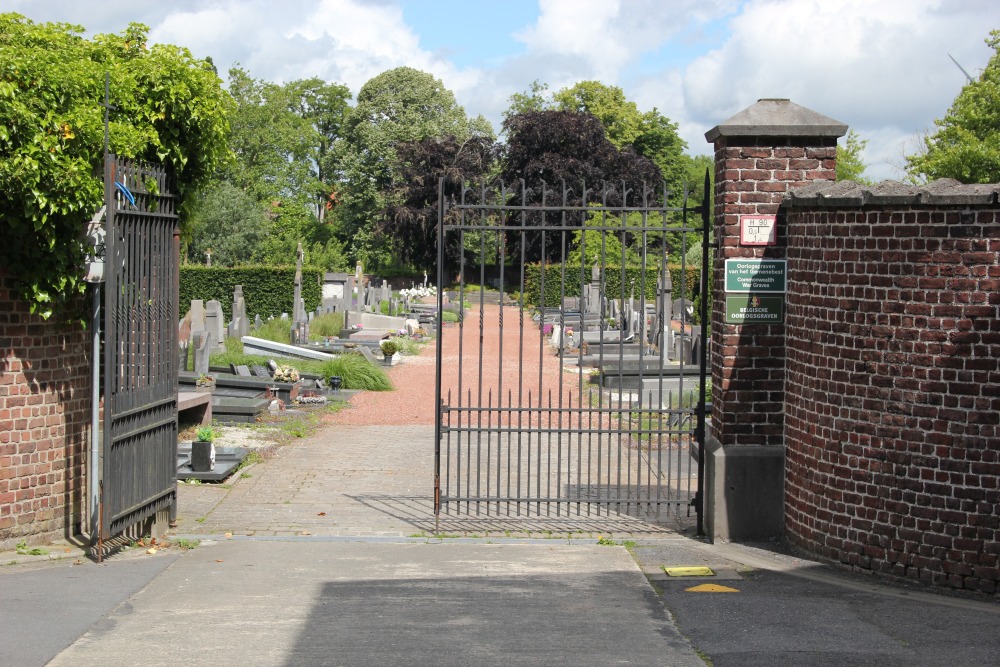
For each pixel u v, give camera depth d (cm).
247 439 1472
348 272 6288
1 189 770
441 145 5966
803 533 893
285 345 2397
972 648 631
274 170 7019
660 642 640
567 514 1041
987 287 759
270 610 704
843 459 842
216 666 587
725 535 937
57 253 830
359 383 2127
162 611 699
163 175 903
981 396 764
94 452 930
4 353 845
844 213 830
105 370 801
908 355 795
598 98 7369
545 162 5350
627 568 846
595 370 2270
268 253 5909
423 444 1475
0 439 849
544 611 710
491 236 6172
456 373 2405
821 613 711
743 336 935
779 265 928
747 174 926
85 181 808
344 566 840
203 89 923
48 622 669
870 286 815
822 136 920
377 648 621
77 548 886
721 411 945
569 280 4944
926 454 790
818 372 866
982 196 750
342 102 8400
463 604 725
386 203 6706
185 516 1026
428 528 989
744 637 652
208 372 1834
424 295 5272
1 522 856
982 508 768
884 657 611
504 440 1506
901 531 806
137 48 927
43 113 791
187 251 5256
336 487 1175
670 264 4347
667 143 7819
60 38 859
